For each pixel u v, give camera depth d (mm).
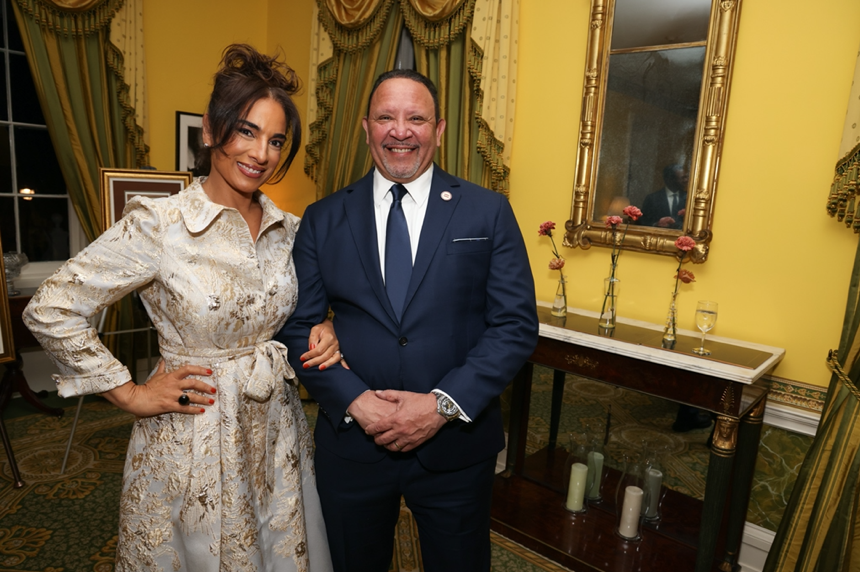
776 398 2225
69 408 3625
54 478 2777
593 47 2518
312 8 3941
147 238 1181
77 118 3582
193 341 1243
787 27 2096
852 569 1813
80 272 1149
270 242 1378
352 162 3525
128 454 1287
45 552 2211
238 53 1252
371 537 1545
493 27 2748
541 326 2324
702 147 2277
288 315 1415
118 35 3594
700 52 2252
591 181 2592
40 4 3359
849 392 1839
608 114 2520
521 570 2242
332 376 1409
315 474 1570
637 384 2070
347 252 1479
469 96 2961
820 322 2105
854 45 1968
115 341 3746
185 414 1239
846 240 2029
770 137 2162
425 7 2994
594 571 2186
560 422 2715
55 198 3883
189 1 4016
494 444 1511
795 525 1914
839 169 1939
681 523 2369
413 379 1411
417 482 1462
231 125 1199
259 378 1294
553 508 2590
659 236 2404
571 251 2729
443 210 1443
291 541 1374
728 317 2311
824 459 1868
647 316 2523
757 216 2217
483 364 1364
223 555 1234
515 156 2893
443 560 1503
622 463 2541
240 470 1257
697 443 2322
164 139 4039
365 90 3424
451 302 1418
